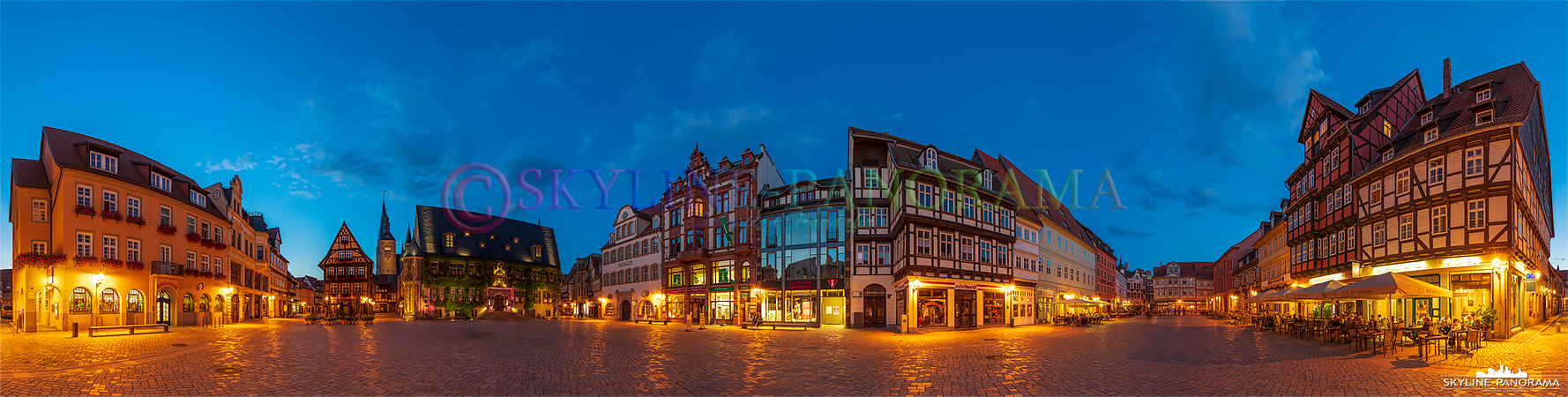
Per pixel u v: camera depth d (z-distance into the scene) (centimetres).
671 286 5425
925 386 1180
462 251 8012
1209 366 1453
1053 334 2834
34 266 3123
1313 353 1750
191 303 3956
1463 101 2714
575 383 1229
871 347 2078
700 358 1684
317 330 3250
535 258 8825
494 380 1256
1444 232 2508
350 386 1183
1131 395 1084
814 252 4275
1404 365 1421
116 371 1364
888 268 4019
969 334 2886
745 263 4719
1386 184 2808
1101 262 7369
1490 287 2333
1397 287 1861
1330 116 3347
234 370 1388
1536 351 1694
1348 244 3127
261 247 5772
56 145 3350
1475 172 2411
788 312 4353
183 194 4034
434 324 4769
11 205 3594
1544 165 3619
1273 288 4809
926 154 3884
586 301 8544
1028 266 4606
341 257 9412
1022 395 1088
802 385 1210
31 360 1571
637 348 2055
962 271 3762
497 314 7788
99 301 3291
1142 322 4812
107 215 3353
